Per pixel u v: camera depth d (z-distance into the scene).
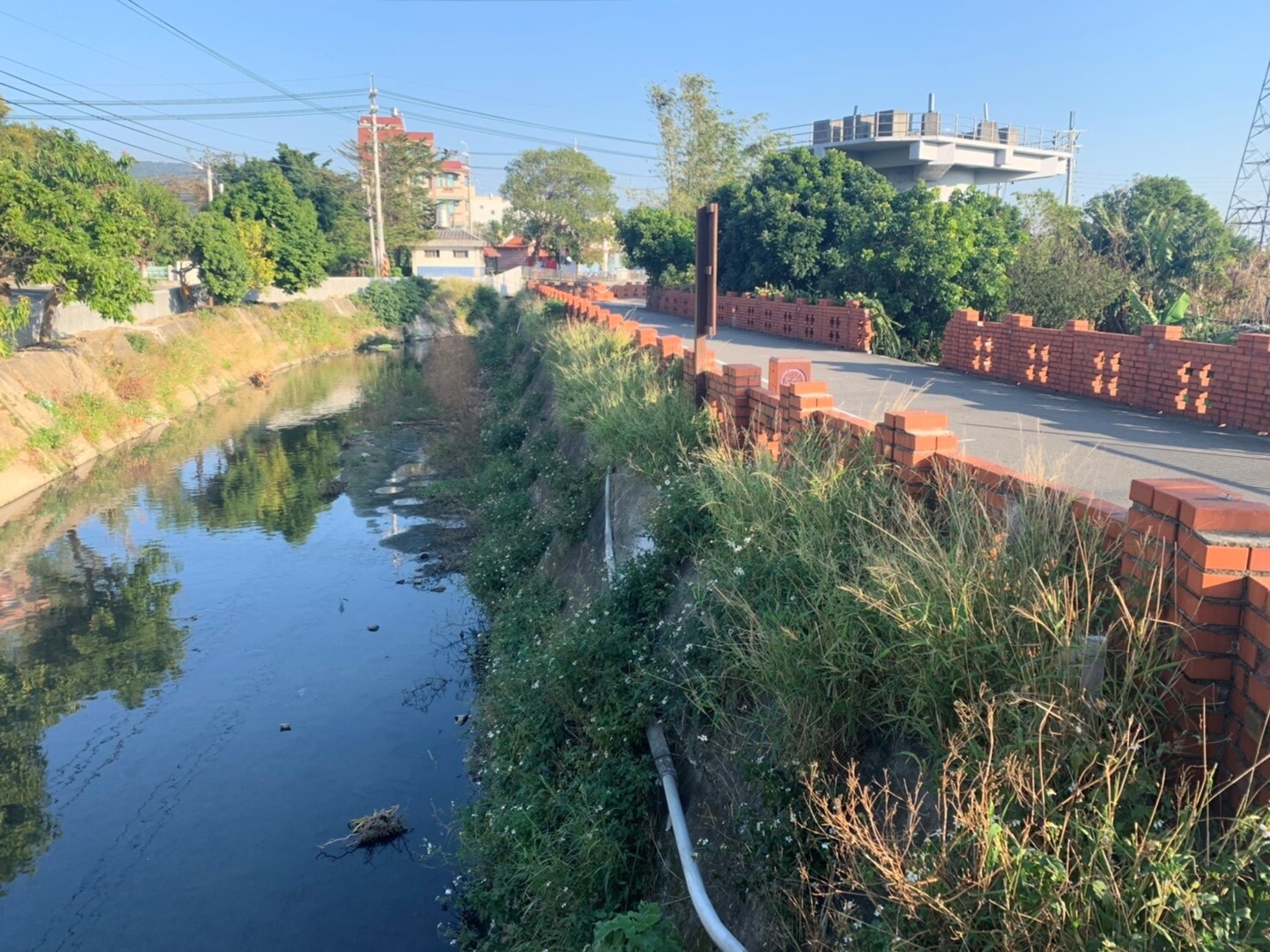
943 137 35.19
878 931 2.73
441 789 8.35
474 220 101.50
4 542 15.66
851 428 5.76
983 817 2.62
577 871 5.16
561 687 6.41
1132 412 9.56
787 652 4.00
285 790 8.47
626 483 9.33
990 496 4.21
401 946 6.48
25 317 18.58
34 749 9.28
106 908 6.99
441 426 24.41
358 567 14.17
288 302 42.41
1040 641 3.15
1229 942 2.21
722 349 17.81
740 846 4.03
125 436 23.05
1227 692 2.82
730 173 44.84
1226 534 2.82
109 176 23.08
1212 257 17.30
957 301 16.59
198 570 14.27
